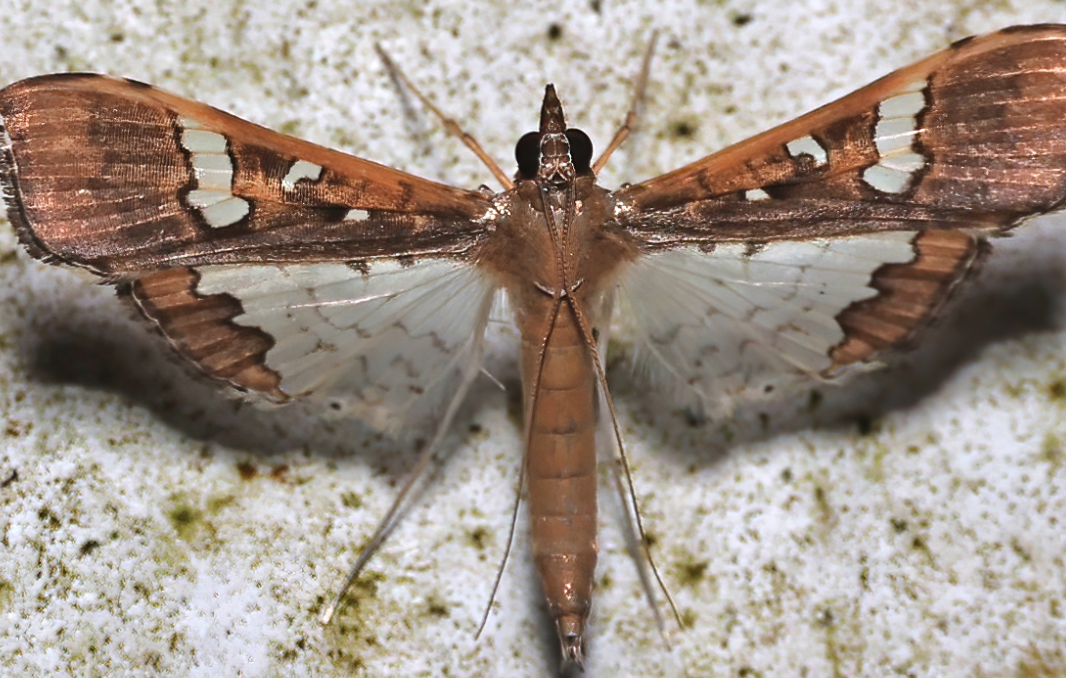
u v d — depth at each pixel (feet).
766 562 0.29
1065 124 0.27
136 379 0.29
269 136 0.28
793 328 0.28
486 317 0.29
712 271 0.28
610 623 0.29
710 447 0.30
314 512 0.29
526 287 0.28
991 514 0.29
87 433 0.29
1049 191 0.27
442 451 0.30
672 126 0.30
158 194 0.27
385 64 0.30
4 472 0.29
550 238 0.28
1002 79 0.27
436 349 0.29
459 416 0.30
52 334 0.29
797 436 0.30
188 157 0.27
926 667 0.29
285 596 0.29
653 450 0.30
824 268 0.28
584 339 0.28
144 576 0.29
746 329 0.29
